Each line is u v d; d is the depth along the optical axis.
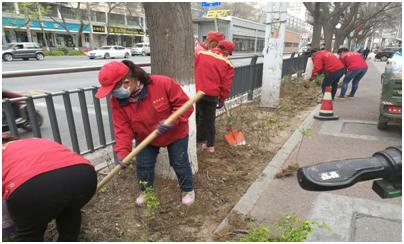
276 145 4.82
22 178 1.87
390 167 0.99
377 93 9.95
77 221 2.34
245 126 5.57
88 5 39.47
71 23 43.34
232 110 6.67
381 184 1.01
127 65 2.39
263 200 3.19
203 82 3.98
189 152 3.52
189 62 3.19
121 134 2.64
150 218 2.69
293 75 12.96
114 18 48.69
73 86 10.34
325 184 0.95
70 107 3.45
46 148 2.07
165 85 2.59
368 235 2.65
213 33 4.52
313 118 6.55
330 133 5.48
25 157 1.96
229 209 3.04
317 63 8.16
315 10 14.27
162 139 2.73
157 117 2.63
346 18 20.59
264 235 2.08
